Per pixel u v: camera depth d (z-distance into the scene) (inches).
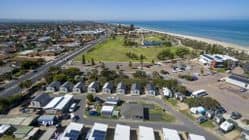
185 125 2268.7
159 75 3885.3
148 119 2365.9
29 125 2103.8
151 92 3068.4
